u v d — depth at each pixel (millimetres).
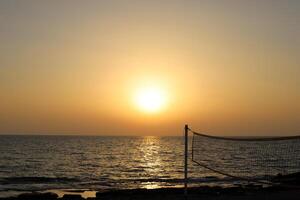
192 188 26562
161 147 116688
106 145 125188
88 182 36000
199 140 154250
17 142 133500
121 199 21703
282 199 19969
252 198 20766
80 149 96312
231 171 43281
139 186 32781
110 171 47312
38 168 50156
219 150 94812
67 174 43500
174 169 48875
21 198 22984
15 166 52281
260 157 54281
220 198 20938
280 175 33531
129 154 80188
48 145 114188
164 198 21594
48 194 24078
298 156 44375
